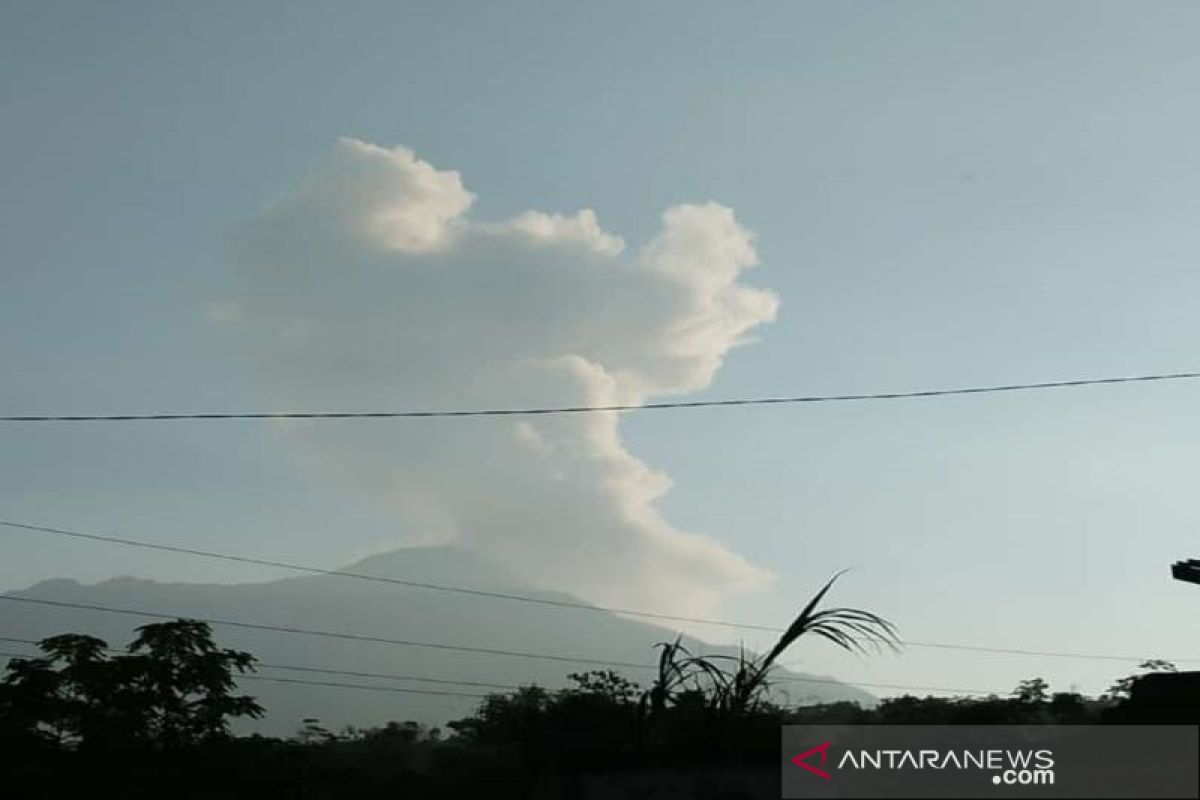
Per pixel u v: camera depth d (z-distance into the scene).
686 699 23.38
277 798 32.22
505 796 26.80
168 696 34.00
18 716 32.72
